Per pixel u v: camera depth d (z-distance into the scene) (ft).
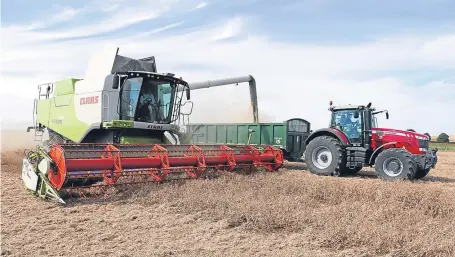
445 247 14.85
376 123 41.73
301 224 18.13
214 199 22.15
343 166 40.27
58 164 23.84
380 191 24.35
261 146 39.27
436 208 21.30
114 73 34.40
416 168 35.76
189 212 20.80
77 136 36.58
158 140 35.94
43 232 17.47
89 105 35.35
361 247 15.49
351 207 20.72
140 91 33.99
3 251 14.88
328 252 15.05
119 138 33.68
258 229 17.90
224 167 31.50
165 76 35.27
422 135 38.19
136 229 18.06
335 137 41.70
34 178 24.94
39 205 22.68
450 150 120.16
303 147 49.52
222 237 16.84
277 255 14.75
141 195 24.14
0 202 23.29
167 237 16.89
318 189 25.46
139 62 36.96
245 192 24.20
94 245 15.81
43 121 42.45
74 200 23.68
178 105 36.99
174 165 28.09
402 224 17.66
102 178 25.98
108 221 19.34
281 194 24.44
